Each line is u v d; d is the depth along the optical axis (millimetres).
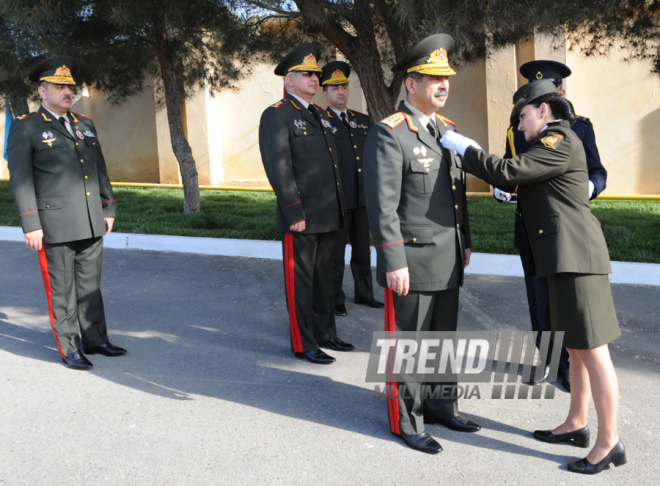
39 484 2695
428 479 2695
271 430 3148
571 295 2734
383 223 2836
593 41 7797
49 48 6914
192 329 4723
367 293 5309
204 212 9531
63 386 3707
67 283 4027
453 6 5215
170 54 8898
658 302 5000
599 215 8508
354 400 3504
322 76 5230
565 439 2990
